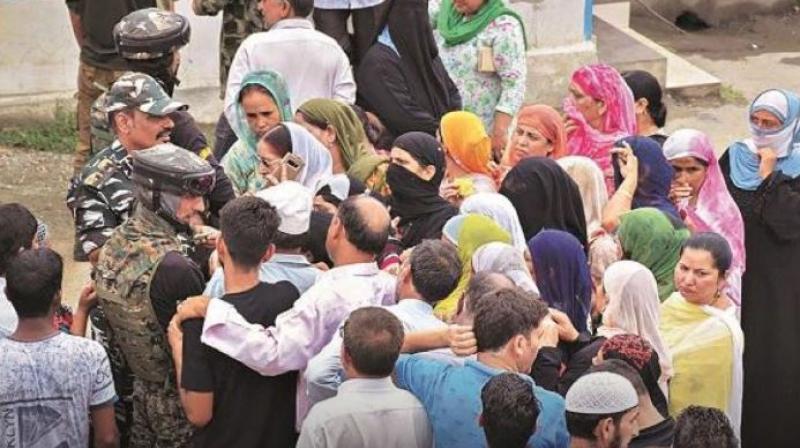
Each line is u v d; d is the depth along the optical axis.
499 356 6.55
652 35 20.53
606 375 6.13
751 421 9.42
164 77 9.11
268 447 7.00
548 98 16.64
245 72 10.32
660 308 7.96
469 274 7.69
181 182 7.23
